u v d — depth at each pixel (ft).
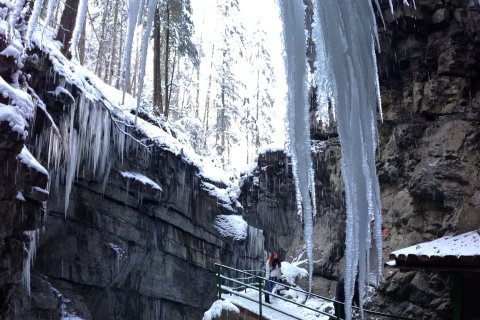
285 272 54.34
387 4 48.96
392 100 51.19
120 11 102.63
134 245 55.72
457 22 46.21
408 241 44.14
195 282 67.21
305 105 6.61
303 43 6.56
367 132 7.16
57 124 41.60
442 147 43.52
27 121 26.58
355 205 7.14
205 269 69.31
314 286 53.16
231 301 38.01
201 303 68.44
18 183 25.66
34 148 37.63
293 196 75.41
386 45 50.21
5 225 24.82
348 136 6.75
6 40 28.27
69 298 45.62
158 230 60.49
